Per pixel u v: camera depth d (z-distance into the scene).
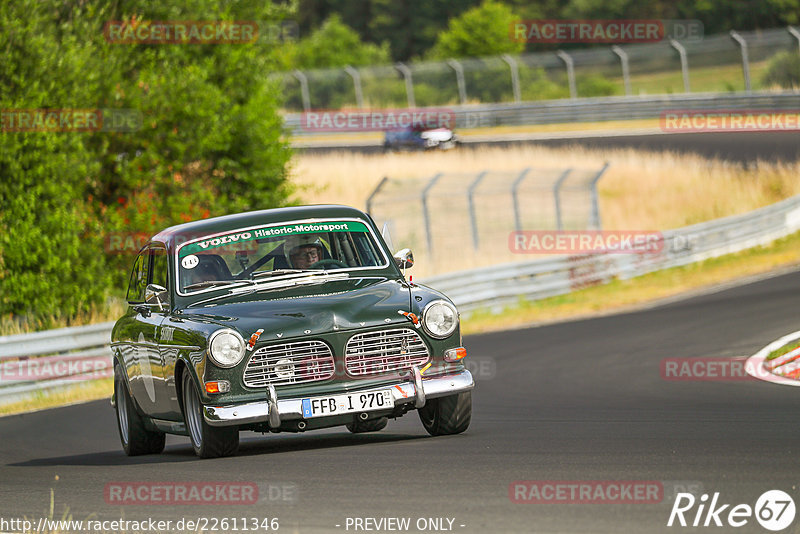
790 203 114.62
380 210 128.50
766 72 187.50
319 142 183.38
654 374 48.25
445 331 28.41
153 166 86.06
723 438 27.19
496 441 28.39
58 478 27.80
